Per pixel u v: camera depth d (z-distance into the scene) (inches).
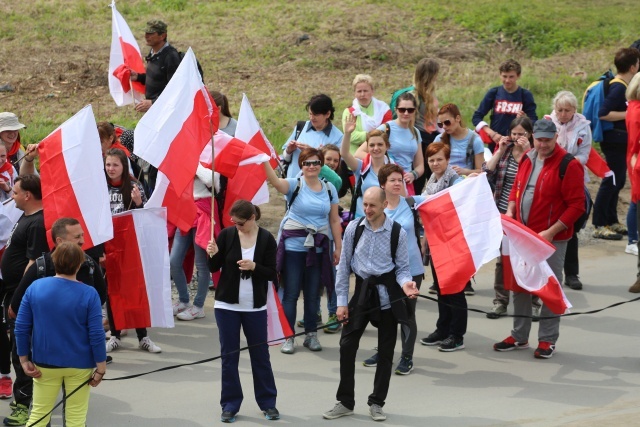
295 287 723.4
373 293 585.9
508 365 702.5
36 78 1409.9
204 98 631.8
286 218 727.7
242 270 580.1
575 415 595.5
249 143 768.9
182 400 624.1
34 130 1177.4
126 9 1763.0
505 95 942.4
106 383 653.9
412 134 824.9
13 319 549.3
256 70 1513.3
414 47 1643.7
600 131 1016.2
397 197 671.8
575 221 706.2
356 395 637.9
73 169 610.9
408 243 672.4
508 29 1736.0
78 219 609.9
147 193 820.6
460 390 649.0
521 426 577.3
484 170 804.0
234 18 1756.9
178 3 1808.6
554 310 679.7
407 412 605.6
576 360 713.0
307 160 717.3
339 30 1696.6
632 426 563.5
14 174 724.7
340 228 734.5
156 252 647.8
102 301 565.9
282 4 1833.2
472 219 652.7
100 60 1498.5
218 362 702.5
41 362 502.0
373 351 733.3
